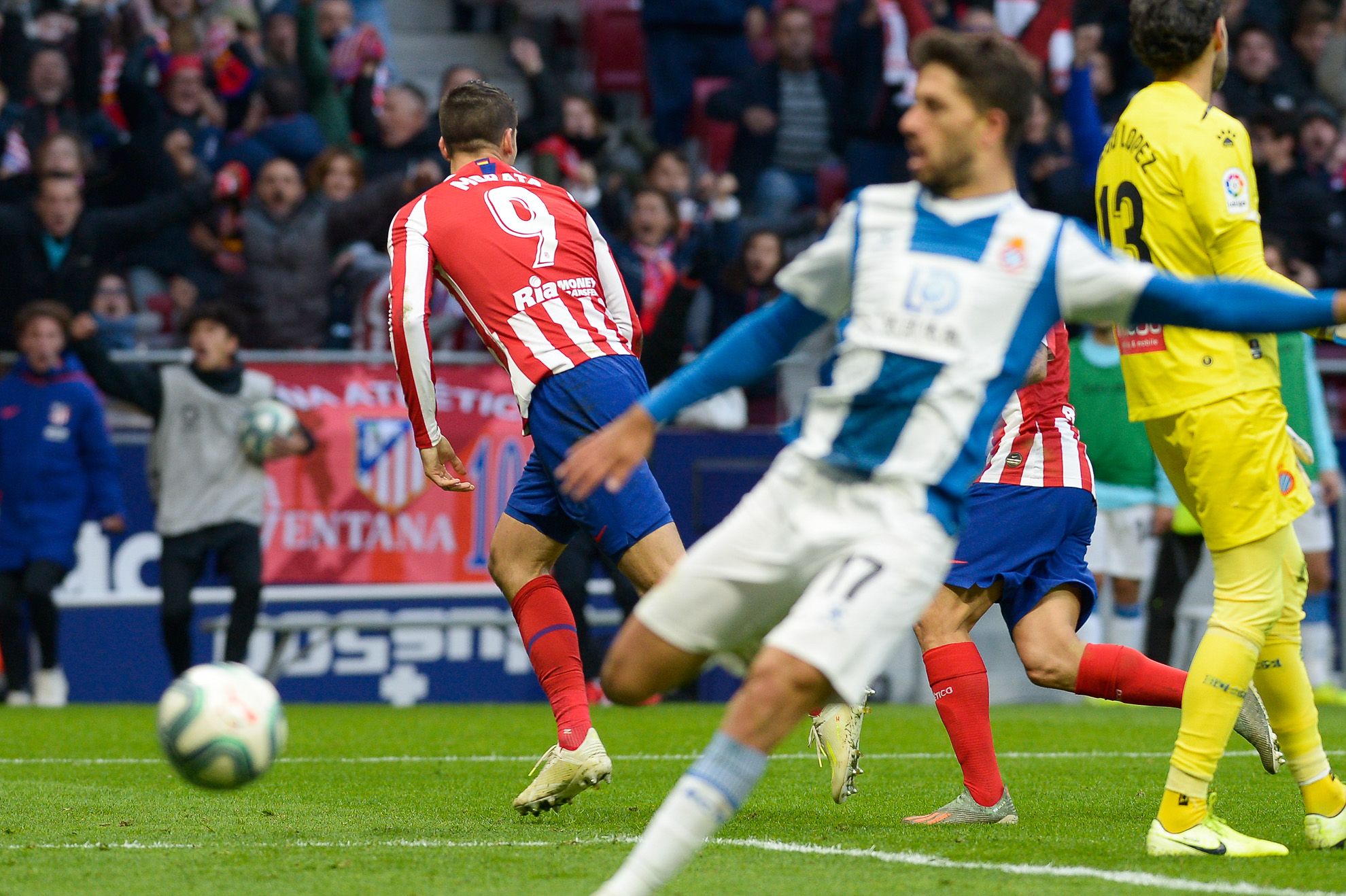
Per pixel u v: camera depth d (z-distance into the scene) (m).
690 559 11.29
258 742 13.23
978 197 11.26
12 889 12.42
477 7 58.91
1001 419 17.55
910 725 30.86
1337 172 50.16
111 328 39.78
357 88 46.38
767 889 12.31
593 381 17.34
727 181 42.81
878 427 11.02
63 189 38.47
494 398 38.59
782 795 19.50
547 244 17.86
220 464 34.91
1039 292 11.06
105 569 37.59
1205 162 14.51
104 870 13.36
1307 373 34.53
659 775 21.70
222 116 47.72
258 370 37.56
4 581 35.88
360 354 38.25
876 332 11.10
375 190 40.62
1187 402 14.48
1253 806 18.08
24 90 46.47
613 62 56.56
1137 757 24.31
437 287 39.84
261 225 39.88
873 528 10.84
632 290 39.75
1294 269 41.19
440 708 35.50
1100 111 49.69
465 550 38.62
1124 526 36.53
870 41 48.28
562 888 12.45
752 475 39.12
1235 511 14.29
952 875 13.00
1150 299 10.98
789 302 11.53
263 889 12.41
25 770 22.30
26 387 35.88
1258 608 14.22
